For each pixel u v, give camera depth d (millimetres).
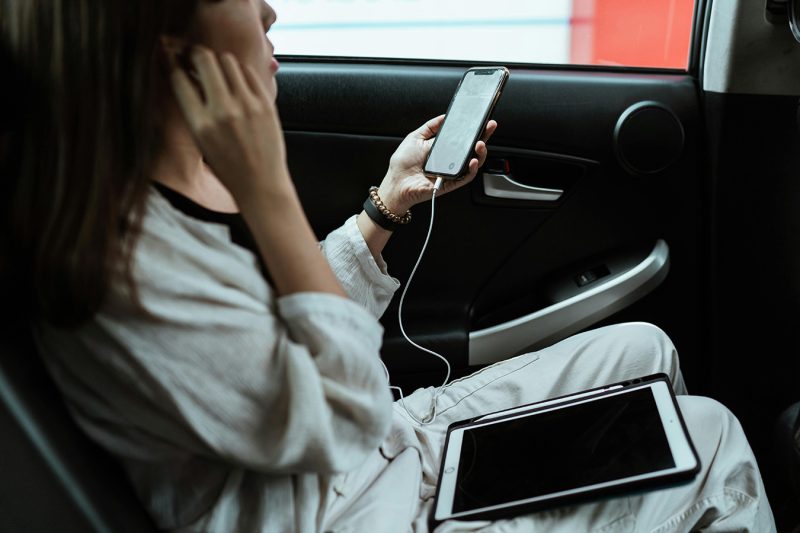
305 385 606
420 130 1036
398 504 806
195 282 601
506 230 1311
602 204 1316
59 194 558
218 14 611
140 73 566
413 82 1250
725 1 1193
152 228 598
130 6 556
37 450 570
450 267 1318
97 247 555
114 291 575
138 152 577
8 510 579
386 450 884
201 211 681
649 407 816
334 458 631
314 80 1236
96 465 625
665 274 1336
